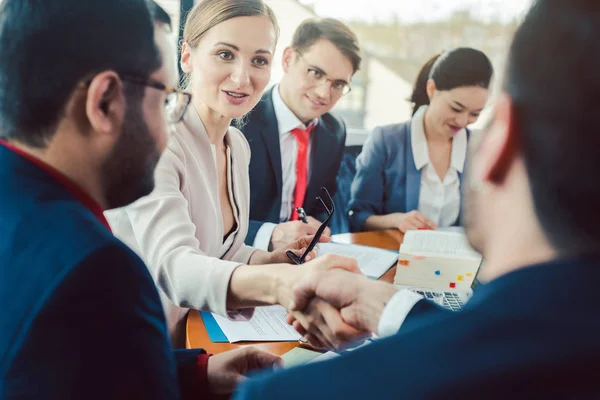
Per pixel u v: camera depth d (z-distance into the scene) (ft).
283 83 7.23
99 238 1.97
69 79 2.03
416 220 7.12
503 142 1.40
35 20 2.00
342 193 8.57
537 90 1.30
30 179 2.08
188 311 4.26
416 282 4.96
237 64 4.58
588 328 1.22
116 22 2.08
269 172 7.08
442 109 7.48
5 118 2.09
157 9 2.26
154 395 1.98
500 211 1.47
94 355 1.87
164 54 2.25
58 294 1.85
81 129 2.10
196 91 4.73
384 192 7.92
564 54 1.26
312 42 6.97
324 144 7.58
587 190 1.26
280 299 3.41
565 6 1.28
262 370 3.23
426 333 1.35
